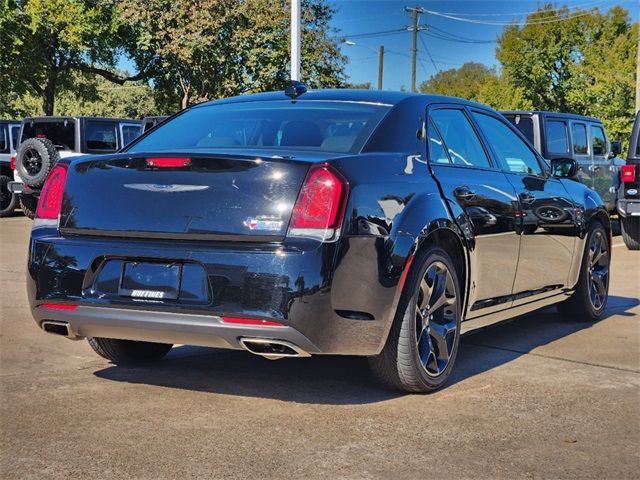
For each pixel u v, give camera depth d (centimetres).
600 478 329
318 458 344
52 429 377
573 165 617
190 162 396
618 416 409
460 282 474
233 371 487
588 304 649
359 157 412
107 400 424
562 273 608
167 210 399
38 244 425
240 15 2494
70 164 432
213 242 389
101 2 2816
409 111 472
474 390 452
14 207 1692
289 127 458
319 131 450
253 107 496
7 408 408
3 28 2698
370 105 473
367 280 391
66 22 2739
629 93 2867
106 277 407
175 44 2512
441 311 457
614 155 1448
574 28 4147
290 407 416
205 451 351
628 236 1201
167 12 2561
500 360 525
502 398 438
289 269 373
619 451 360
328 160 392
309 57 2559
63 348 540
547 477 329
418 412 410
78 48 2783
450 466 338
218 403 421
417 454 352
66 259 414
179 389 446
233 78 2545
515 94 4325
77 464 334
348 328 388
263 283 374
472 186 488
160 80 2977
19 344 548
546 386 463
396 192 420
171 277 393
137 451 350
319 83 2606
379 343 403
